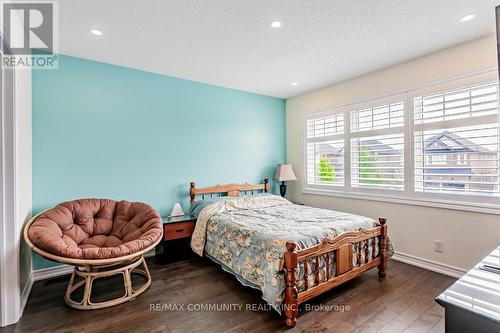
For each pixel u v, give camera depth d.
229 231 2.71
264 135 4.72
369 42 2.71
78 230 2.66
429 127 3.00
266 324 1.99
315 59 3.13
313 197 4.49
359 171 3.76
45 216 2.46
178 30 2.45
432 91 2.96
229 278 2.80
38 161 2.80
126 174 3.35
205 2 2.03
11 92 2.02
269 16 2.23
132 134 3.40
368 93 3.62
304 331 1.90
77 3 2.02
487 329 0.74
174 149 3.73
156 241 2.52
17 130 2.06
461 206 2.74
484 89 2.60
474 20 2.31
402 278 2.77
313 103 4.46
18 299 2.04
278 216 3.03
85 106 3.08
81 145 3.05
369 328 1.93
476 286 0.93
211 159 4.08
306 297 2.05
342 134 4.01
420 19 2.29
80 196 3.04
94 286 2.62
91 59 3.11
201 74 3.64
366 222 2.74
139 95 3.46
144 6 2.07
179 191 3.77
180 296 2.41
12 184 2.02
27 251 2.48
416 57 3.08
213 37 2.59
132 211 3.03
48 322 2.01
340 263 2.34
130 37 2.57
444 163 2.89
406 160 3.21
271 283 2.00
